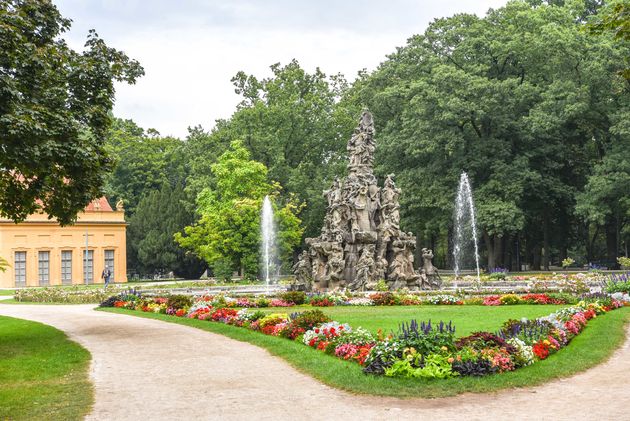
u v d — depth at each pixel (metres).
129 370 15.75
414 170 57.59
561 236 68.44
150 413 11.63
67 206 22.92
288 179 65.38
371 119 40.25
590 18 56.53
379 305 29.72
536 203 59.78
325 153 70.06
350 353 15.80
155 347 19.31
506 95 53.97
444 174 57.94
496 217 52.50
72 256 70.25
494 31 58.09
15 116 17.95
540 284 37.03
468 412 11.27
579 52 53.06
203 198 60.09
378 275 36.34
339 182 39.56
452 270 72.12
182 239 60.06
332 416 11.18
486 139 56.59
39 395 13.17
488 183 55.12
